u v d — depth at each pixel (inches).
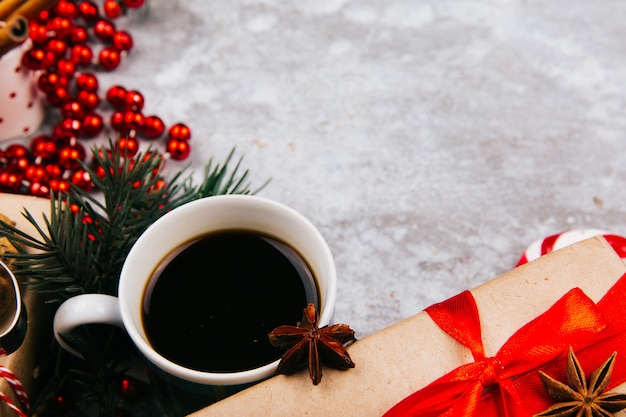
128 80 24.0
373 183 22.4
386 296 20.7
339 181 22.4
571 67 24.7
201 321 16.0
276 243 16.7
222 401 14.2
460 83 24.3
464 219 21.9
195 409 15.6
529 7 25.9
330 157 22.8
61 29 23.0
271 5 25.6
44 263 16.6
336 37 25.1
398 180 22.5
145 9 25.1
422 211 22.0
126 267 15.5
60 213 16.7
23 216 16.6
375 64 24.6
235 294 16.3
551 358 14.1
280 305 16.1
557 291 15.2
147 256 16.0
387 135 23.3
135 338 14.8
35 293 16.6
